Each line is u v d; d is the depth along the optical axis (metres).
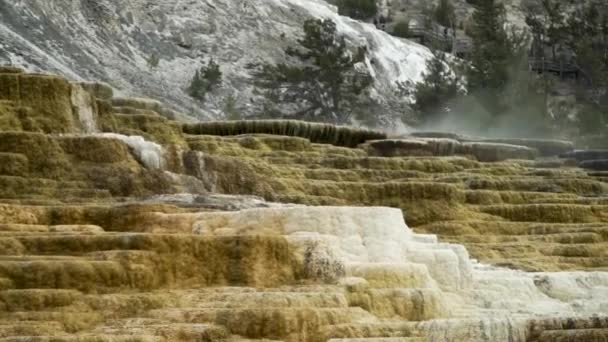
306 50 83.25
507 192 45.78
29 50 63.00
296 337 26.27
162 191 37.00
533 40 99.50
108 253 27.69
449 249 32.88
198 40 79.69
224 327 25.84
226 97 77.06
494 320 27.03
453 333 26.91
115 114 42.72
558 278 34.31
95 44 72.94
